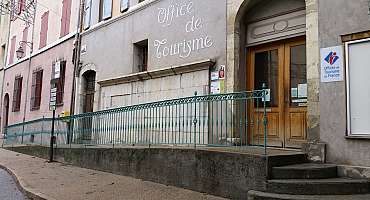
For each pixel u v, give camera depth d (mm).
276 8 8328
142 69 12070
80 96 14383
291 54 8070
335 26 6660
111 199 6422
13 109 21438
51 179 8500
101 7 14133
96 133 11102
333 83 6582
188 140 8594
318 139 6680
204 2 9508
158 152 7906
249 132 8492
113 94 12398
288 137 7852
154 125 9133
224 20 8875
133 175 8602
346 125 6316
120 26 12719
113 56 12867
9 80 23016
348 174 6121
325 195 5473
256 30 8688
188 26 9867
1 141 20562
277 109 8156
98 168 9938
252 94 7570
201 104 8695
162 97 10266
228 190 6297
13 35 23594
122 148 9070
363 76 6230
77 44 14922
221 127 8141
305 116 7613
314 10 7004
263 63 8578
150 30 11242
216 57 8930
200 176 6859
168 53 10398
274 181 5672
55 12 17734
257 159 5918
